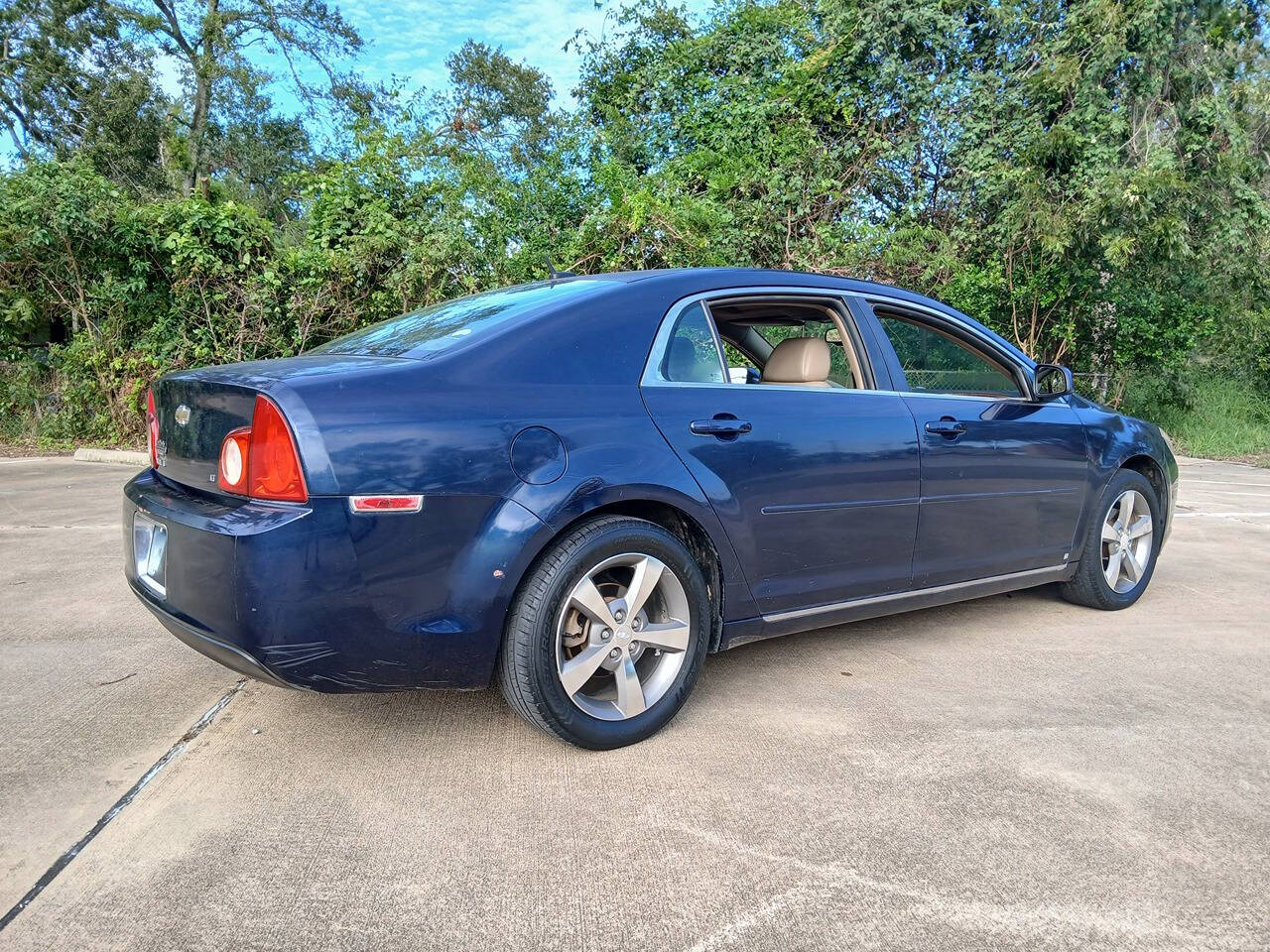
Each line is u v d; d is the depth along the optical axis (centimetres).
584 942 189
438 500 246
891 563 349
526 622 260
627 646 279
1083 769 270
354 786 256
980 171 1202
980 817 241
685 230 1059
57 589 461
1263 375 1567
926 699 325
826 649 383
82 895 203
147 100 2686
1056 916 198
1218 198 1147
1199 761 276
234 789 254
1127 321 1215
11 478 877
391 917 197
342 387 245
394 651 246
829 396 335
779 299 342
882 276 1135
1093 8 1123
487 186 1142
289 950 186
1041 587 499
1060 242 1077
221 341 1098
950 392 379
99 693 323
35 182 1018
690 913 199
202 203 1062
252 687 330
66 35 2550
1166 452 471
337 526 235
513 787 256
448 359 267
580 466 267
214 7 2506
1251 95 1246
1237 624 425
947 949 187
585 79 1591
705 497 292
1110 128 1109
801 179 1177
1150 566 459
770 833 232
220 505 250
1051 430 403
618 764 271
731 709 314
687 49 1407
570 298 302
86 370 1098
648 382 294
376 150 1142
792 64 1310
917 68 1268
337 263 1062
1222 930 194
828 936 191
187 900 202
